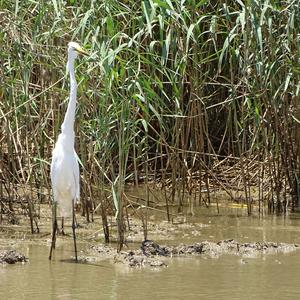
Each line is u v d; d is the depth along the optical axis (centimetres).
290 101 1590
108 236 1244
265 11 1392
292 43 1509
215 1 1683
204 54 1700
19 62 1321
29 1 1331
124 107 1191
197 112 1584
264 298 945
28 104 1341
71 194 1145
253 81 1539
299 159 1554
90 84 1313
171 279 1027
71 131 1148
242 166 1510
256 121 1514
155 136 1747
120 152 1180
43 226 1343
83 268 1076
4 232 1288
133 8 1453
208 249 1205
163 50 1316
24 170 1434
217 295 954
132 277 1033
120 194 1179
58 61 1327
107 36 1296
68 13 1398
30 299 917
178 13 1398
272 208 1544
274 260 1148
